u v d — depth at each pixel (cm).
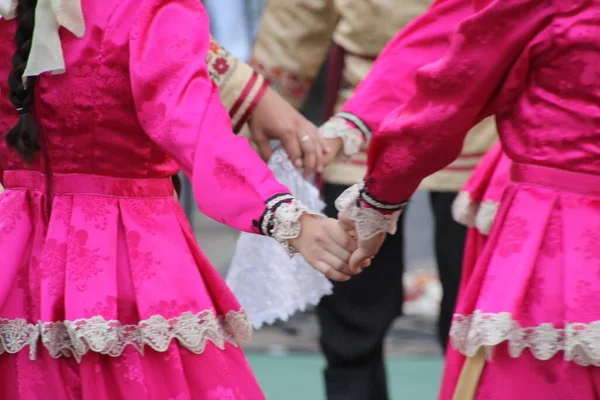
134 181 594
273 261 732
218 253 1884
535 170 572
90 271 570
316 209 745
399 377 1267
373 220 596
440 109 564
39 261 587
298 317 1517
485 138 922
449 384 602
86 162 588
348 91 956
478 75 558
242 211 557
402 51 754
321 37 981
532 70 568
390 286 959
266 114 722
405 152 573
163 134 562
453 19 730
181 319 575
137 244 580
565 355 546
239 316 610
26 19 581
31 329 580
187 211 1689
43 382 578
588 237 552
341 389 968
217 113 563
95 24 574
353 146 764
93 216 583
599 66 545
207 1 1692
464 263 764
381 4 918
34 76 586
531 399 556
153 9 571
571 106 555
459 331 583
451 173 927
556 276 557
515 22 553
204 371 583
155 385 573
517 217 573
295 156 734
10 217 598
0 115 612
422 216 2234
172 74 565
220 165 555
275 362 1334
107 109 580
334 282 948
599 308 541
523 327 556
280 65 983
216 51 709
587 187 557
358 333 959
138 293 569
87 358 564
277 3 983
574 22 546
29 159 592
